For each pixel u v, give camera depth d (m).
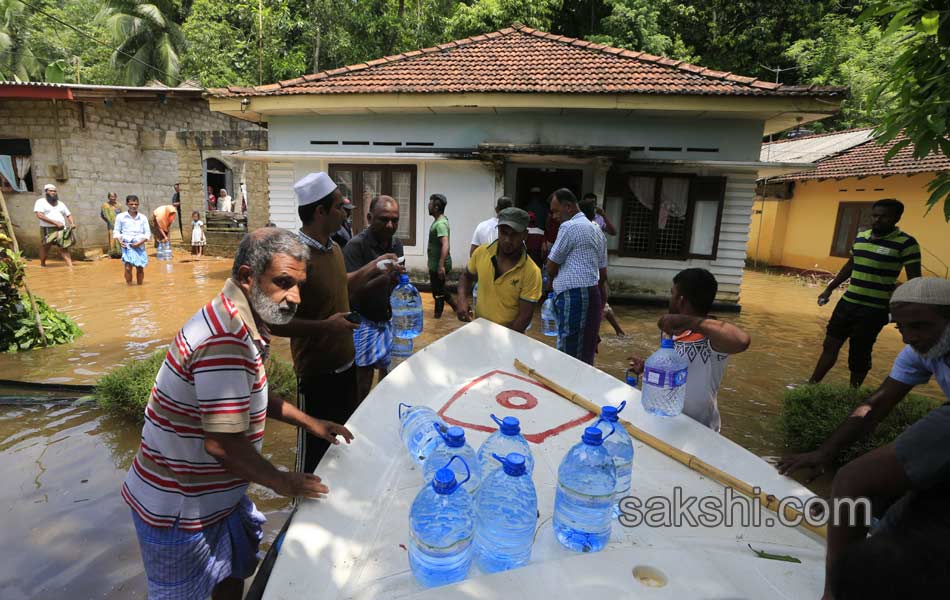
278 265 1.68
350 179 10.06
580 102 8.60
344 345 2.97
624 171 9.23
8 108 12.51
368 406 2.28
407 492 1.83
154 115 14.60
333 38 20.75
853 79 16.14
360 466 1.94
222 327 1.61
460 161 9.59
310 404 2.92
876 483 1.27
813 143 15.99
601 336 7.04
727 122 8.94
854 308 4.63
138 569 2.49
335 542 1.59
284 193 10.31
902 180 11.31
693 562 1.35
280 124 10.15
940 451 1.18
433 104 8.96
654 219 9.31
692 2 20.70
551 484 1.90
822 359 4.98
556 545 1.62
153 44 23.86
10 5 25.33
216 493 1.78
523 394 2.53
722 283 9.30
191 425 1.68
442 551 1.42
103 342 6.12
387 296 3.86
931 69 2.67
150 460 1.72
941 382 1.99
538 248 8.14
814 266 13.91
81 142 12.75
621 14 18.73
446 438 1.60
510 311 3.83
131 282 9.66
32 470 3.34
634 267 9.53
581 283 4.21
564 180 10.56
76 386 4.60
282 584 1.44
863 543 0.99
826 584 1.33
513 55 10.66
